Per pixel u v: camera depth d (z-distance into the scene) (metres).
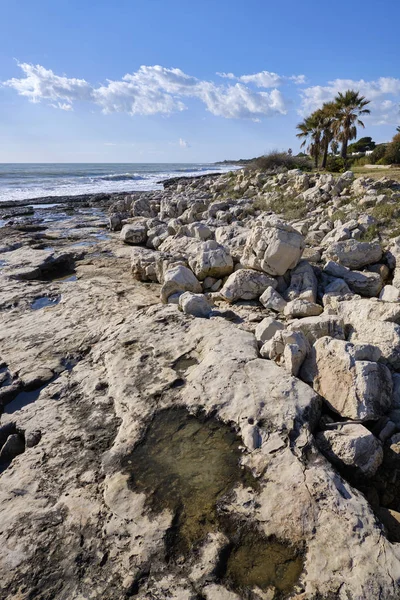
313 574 2.54
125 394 4.48
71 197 31.52
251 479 3.26
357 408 3.78
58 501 3.30
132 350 5.34
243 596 2.50
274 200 18.05
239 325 6.25
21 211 24.03
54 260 11.62
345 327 5.31
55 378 5.28
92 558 2.82
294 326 5.26
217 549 2.79
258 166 35.22
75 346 6.00
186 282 7.69
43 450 3.90
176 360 5.00
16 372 5.43
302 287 7.32
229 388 4.21
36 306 8.19
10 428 4.38
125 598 2.55
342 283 7.28
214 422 3.90
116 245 14.02
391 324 4.70
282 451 3.43
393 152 30.75
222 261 8.35
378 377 3.96
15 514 3.20
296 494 3.03
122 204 23.14
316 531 2.76
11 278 10.20
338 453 3.44
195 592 2.55
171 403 4.21
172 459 3.57
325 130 33.47
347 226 10.38
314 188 17.30
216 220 15.46
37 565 2.81
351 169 29.30
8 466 3.93
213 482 3.29
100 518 3.10
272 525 2.88
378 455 3.45
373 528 2.74
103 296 8.34
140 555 2.81
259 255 7.67
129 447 3.75
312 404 3.86
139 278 9.87
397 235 9.88
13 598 2.62
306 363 4.53
